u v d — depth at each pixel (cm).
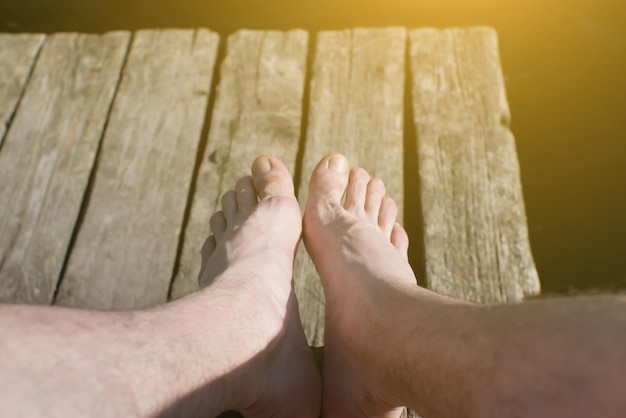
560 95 121
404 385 53
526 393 41
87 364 44
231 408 57
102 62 103
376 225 78
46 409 40
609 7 131
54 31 140
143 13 141
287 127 94
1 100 99
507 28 132
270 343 60
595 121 118
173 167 91
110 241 85
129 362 47
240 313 58
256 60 101
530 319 43
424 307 55
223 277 63
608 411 36
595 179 112
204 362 51
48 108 98
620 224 107
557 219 109
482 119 93
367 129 93
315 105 95
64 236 86
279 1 141
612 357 37
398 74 98
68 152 93
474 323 48
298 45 103
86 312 49
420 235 85
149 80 100
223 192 88
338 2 139
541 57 127
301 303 79
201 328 53
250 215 76
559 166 114
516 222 84
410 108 98
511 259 81
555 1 133
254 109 96
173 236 85
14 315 45
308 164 90
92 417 42
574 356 39
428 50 101
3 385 40
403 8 137
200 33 106
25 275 83
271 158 84
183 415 49
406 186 92
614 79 122
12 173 91
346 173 83
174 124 95
